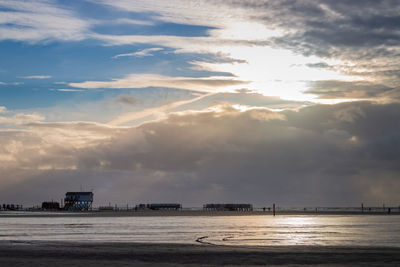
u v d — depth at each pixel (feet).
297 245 137.18
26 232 197.98
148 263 95.91
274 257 104.99
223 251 116.47
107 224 273.75
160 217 426.92
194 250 119.65
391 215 510.58
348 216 466.70
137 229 218.79
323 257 104.78
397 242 149.28
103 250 119.55
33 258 103.09
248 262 97.71
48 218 396.57
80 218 395.96
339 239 160.86
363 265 93.35
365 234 184.96
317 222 302.25
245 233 190.39
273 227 236.84
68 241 149.28
